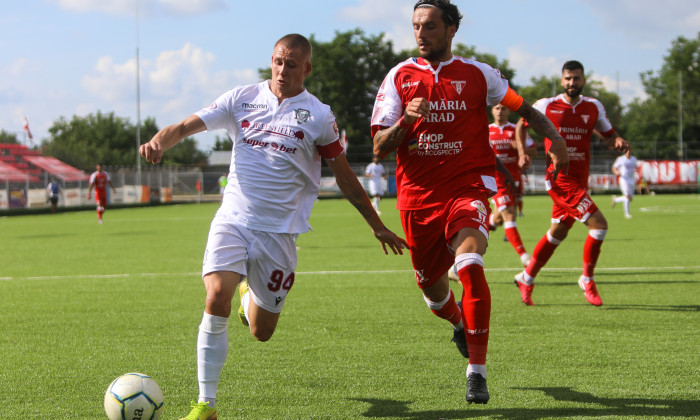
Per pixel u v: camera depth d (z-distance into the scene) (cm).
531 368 645
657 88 10788
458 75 626
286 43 540
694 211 3856
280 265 551
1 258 1736
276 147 545
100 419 506
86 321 898
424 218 632
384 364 666
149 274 1399
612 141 1047
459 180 620
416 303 1020
